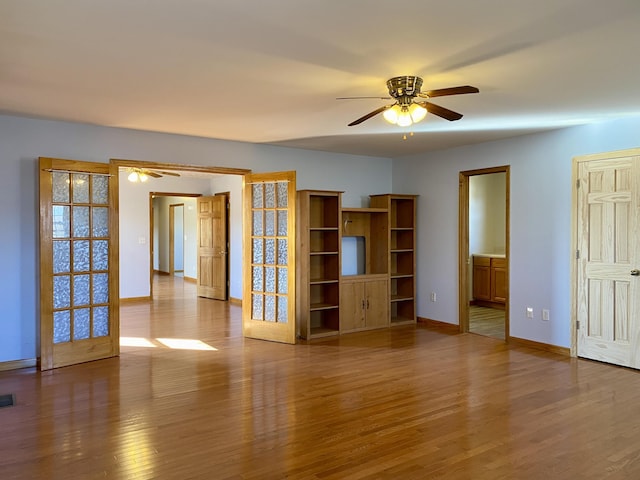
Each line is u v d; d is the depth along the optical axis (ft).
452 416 11.18
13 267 15.12
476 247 28.09
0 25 8.26
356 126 16.51
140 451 9.39
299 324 19.56
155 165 17.61
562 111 14.24
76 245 15.78
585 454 9.30
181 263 46.57
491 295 26.76
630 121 15.01
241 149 19.63
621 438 10.00
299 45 9.16
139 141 17.29
